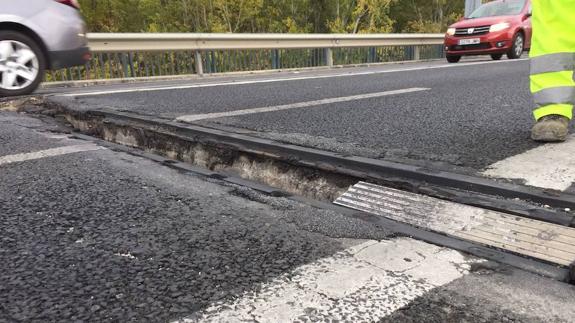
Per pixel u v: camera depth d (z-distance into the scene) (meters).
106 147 2.56
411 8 34.84
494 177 1.71
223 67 9.27
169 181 1.95
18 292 1.10
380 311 1.00
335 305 1.02
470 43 10.53
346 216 1.55
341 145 2.34
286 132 2.69
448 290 1.08
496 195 1.58
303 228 1.45
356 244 1.33
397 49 12.54
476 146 2.27
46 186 1.89
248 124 2.96
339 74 7.38
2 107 4.28
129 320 0.98
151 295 1.08
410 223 1.52
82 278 1.16
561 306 1.01
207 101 4.20
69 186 1.89
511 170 1.80
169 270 1.20
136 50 7.80
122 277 1.17
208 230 1.45
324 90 5.00
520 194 1.53
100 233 1.43
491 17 10.72
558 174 1.73
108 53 7.65
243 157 2.32
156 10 28.97
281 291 1.08
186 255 1.28
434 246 1.31
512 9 10.86
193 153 2.57
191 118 3.18
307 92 4.85
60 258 1.27
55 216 1.58
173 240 1.38
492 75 6.29
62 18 4.95
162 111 3.52
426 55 13.38
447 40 10.98
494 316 0.98
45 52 4.89
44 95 4.68
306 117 3.23
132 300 1.06
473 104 3.67
